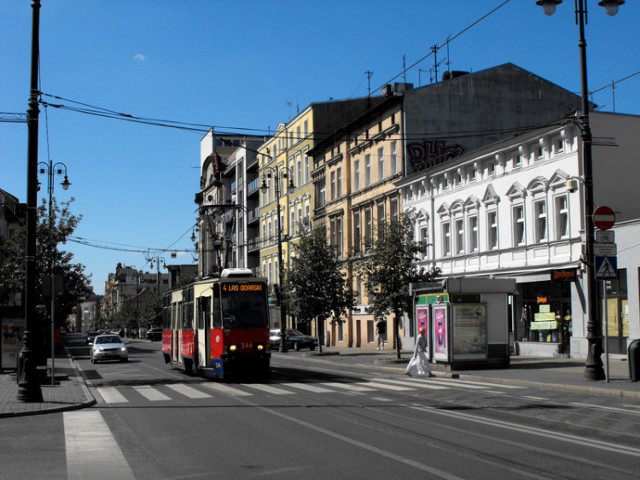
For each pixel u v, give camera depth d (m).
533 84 49.34
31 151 18.41
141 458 10.25
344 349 54.12
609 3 19.80
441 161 47.56
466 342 28.48
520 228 36.09
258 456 10.19
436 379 24.97
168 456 10.36
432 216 44.09
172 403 17.72
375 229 37.50
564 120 32.06
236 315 24.80
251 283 25.20
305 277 44.12
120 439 12.04
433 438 11.52
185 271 106.44
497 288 29.05
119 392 21.19
